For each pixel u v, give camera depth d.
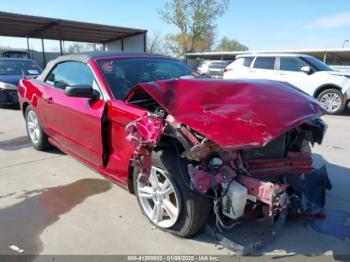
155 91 2.73
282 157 2.96
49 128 4.57
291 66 10.22
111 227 2.99
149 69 3.90
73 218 3.15
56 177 4.14
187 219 2.63
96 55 3.88
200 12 32.69
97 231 2.93
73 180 4.05
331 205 3.40
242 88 2.94
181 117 2.47
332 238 2.82
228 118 2.45
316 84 9.71
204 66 25.03
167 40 39.12
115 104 3.15
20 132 6.57
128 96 3.08
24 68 10.62
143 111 2.87
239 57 11.45
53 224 3.04
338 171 4.38
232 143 2.23
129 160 3.01
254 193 2.45
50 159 4.82
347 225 3.02
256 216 2.89
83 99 3.65
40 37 25.48
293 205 3.00
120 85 3.46
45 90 4.52
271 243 2.74
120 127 3.08
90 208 3.34
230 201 2.46
